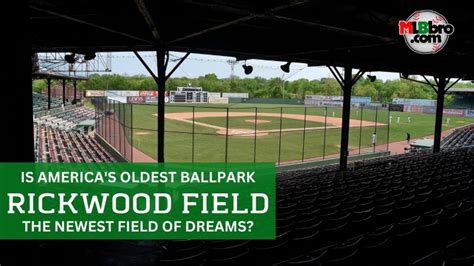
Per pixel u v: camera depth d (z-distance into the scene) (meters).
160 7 8.33
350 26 8.61
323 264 3.99
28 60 3.65
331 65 14.71
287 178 14.87
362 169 15.59
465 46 11.40
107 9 8.40
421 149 28.12
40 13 8.76
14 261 3.89
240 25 9.98
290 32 11.38
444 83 20.94
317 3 7.36
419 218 5.52
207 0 6.45
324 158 23.91
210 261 4.52
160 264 4.57
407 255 5.27
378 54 15.06
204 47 11.95
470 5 7.65
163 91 11.38
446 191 8.48
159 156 11.58
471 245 4.44
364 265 4.61
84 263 5.75
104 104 29.80
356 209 7.06
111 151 22.34
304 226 6.14
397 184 9.48
